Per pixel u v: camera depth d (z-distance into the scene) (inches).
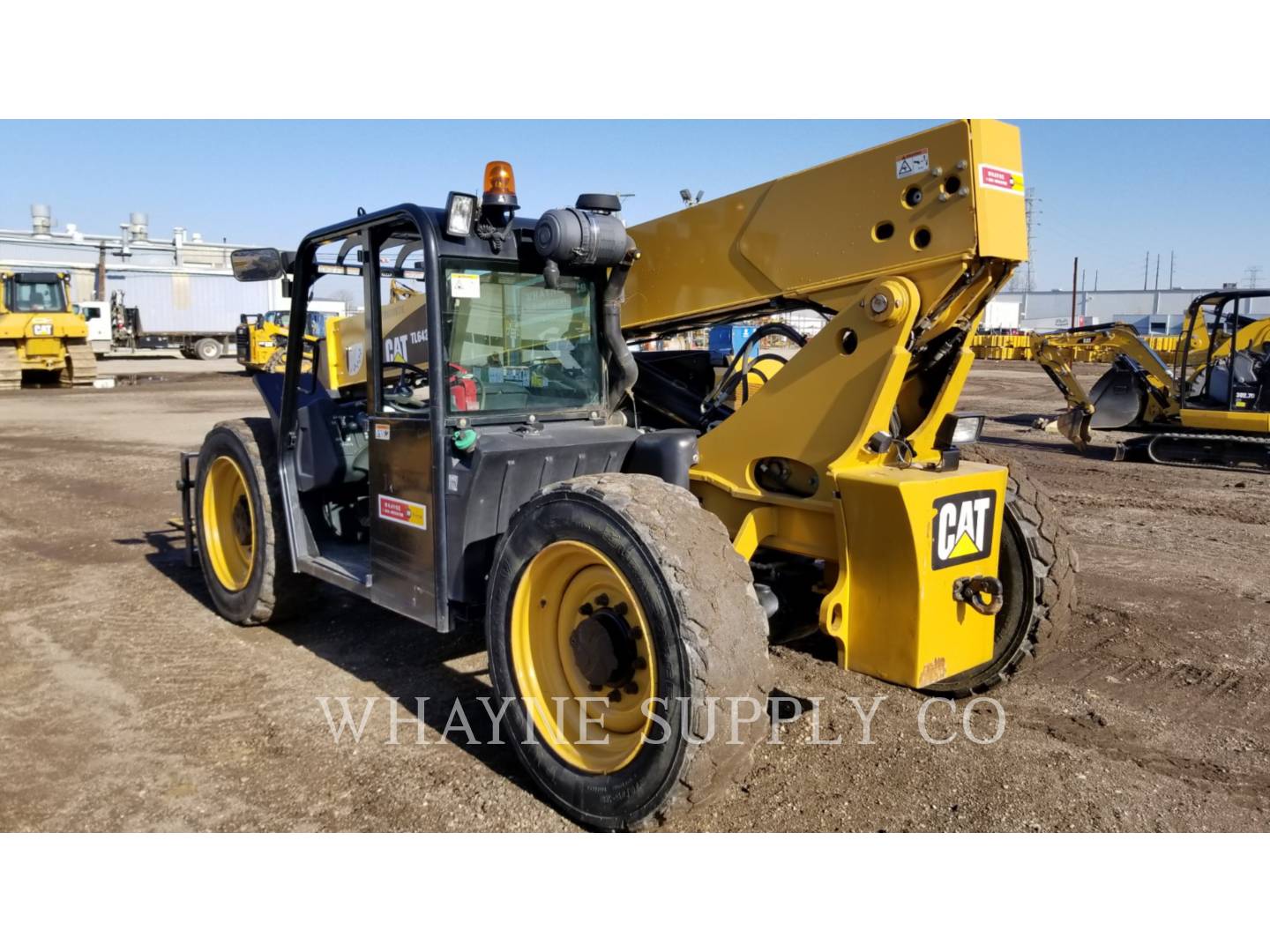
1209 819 128.7
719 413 176.4
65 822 126.3
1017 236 130.0
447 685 174.9
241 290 1563.7
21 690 172.1
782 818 128.4
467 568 145.3
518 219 157.8
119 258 1684.3
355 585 168.7
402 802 132.3
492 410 153.1
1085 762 144.9
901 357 131.8
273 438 203.0
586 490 124.0
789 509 145.8
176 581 245.9
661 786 115.4
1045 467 452.1
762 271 154.5
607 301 165.9
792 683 175.2
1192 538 297.4
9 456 474.0
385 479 156.8
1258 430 440.5
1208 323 484.7
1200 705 166.2
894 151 134.2
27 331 911.7
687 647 112.4
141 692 171.2
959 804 132.3
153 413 701.3
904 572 129.0
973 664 139.7
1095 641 197.8
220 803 131.7
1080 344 504.7
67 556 272.1
